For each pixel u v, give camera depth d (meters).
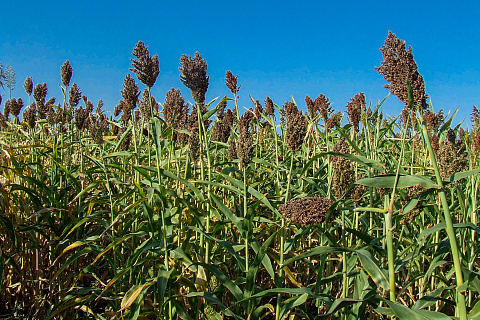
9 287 1.87
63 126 2.44
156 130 1.51
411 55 1.15
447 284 1.42
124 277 1.65
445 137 2.01
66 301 1.61
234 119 2.98
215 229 1.43
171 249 1.36
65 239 1.84
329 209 1.16
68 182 2.08
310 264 1.72
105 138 2.49
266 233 1.87
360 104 2.25
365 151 2.04
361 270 1.33
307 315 1.31
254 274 1.26
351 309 1.30
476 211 1.54
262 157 2.47
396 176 1.08
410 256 1.32
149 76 1.64
